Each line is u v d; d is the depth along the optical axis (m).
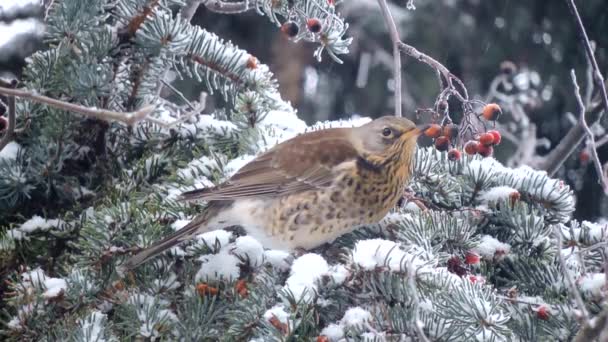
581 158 11.43
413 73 12.88
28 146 8.19
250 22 13.51
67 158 8.31
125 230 7.42
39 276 7.16
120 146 8.62
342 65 13.57
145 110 5.46
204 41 8.76
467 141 8.49
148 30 7.93
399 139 8.15
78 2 7.85
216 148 8.77
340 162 8.15
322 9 8.43
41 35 10.89
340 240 8.45
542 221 7.67
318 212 8.09
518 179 8.04
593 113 11.02
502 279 7.59
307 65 13.76
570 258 7.68
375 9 12.87
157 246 7.30
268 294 6.98
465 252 7.51
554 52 12.80
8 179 7.88
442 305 6.59
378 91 13.19
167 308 7.28
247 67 8.88
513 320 7.02
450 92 8.44
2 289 7.68
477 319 6.47
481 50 12.76
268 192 8.07
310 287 6.69
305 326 6.66
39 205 8.27
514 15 12.69
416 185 8.31
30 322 7.05
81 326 6.84
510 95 12.62
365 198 8.07
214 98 12.94
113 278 7.24
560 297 7.27
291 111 9.46
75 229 7.84
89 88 7.82
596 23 12.65
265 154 8.27
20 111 8.06
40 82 7.97
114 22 8.36
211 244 7.55
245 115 8.80
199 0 9.28
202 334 6.93
